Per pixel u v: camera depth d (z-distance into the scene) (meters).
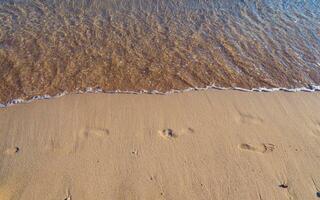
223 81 2.23
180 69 2.33
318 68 2.36
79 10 2.98
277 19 2.93
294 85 2.21
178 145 1.77
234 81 2.23
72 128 1.85
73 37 2.62
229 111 1.98
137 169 1.64
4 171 1.61
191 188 1.57
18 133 1.81
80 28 2.74
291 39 2.66
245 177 1.62
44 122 1.88
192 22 2.87
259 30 2.77
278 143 1.79
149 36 2.67
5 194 1.52
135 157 1.70
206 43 2.60
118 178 1.60
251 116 1.95
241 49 2.54
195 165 1.67
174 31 2.74
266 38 2.67
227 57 2.46
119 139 1.79
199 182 1.59
